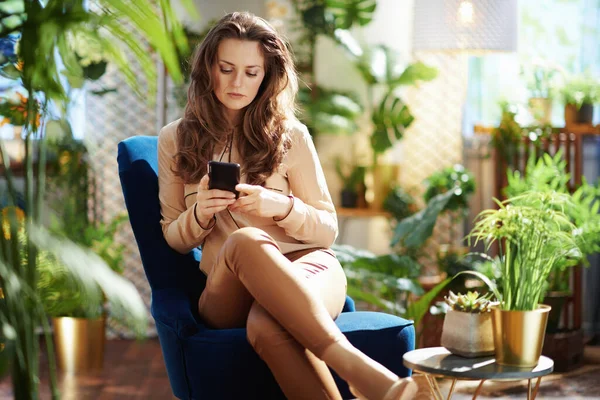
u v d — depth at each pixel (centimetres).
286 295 194
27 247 171
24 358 173
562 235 225
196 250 253
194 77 238
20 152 432
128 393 371
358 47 542
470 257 438
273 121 236
